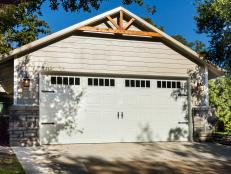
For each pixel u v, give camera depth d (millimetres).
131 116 14570
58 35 13383
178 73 15297
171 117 15188
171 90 15312
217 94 23250
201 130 15242
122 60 14492
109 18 14273
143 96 14828
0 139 14797
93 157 10992
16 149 12094
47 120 13367
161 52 15117
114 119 14312
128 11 14516
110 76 14406
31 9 11641
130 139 14469
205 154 12117
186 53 15492
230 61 15484
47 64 13469
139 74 14680
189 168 10016
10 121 12750
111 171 9391
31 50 13320
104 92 14266
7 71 14773
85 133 13867
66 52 13750
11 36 17438
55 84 13617
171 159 11156
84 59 13961
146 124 14773
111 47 14383
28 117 12953
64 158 10703
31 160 10297
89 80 14109
